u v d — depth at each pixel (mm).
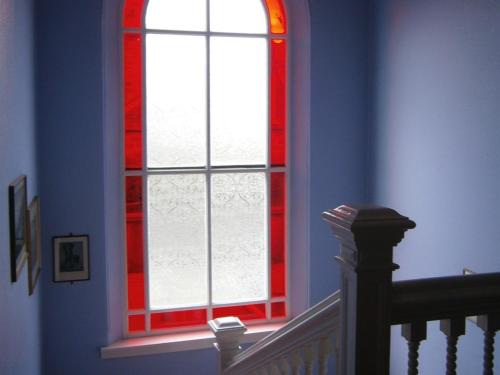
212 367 4898
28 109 3709
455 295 1204
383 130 4777
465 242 3723
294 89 5094
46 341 4570
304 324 1638
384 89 4746
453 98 3816
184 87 4938
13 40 3043
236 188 5090
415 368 1231
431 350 4047
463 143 3717
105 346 4668
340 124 5012
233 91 5039
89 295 4621
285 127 5129
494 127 3404
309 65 4910
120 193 4797
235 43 5012
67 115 4469
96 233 4594
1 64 2594
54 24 4387
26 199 3367
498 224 3395
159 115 4898
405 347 4348
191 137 4980
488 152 3467
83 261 4570
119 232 4809
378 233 1179
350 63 4984
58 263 4523
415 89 4281
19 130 3227
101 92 4516
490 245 3473
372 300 1210
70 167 4504
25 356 3336
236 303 5121
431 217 4109
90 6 4438
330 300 1522
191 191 5004
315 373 4383
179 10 4883
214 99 5008
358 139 5051
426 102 4141
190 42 4926
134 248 4898
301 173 5082
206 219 5047
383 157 4789
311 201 5004
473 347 3523
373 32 4895
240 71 5039
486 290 1215
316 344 1651
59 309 4574
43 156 4445
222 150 5051
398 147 4547
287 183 5152
